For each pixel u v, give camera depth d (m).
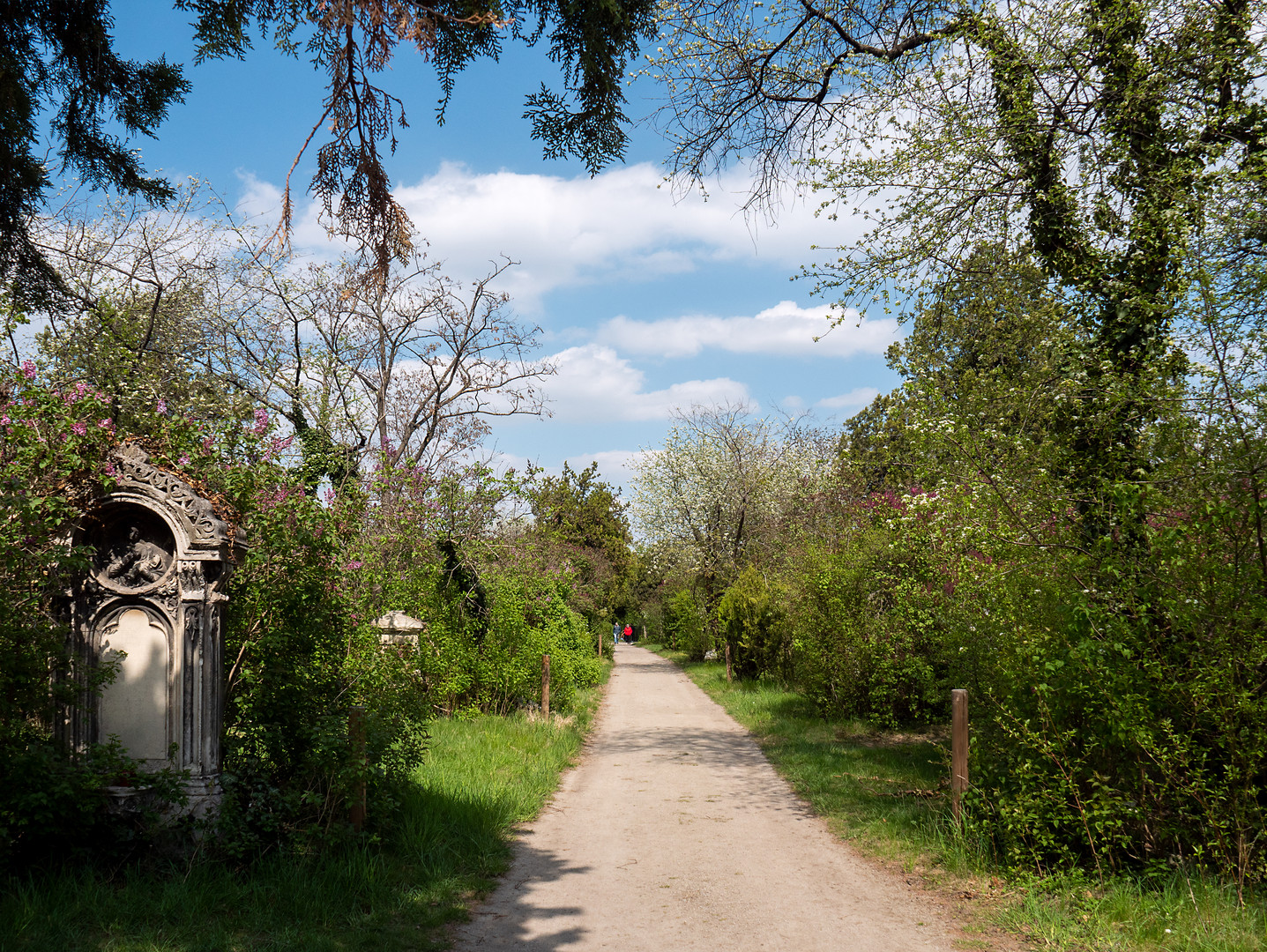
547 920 5.24
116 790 5.40
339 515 6.97
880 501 11.99
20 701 5.11
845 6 9.38
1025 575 6.36
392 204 5.72
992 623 6.78
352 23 5.16
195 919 4.69
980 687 7.38
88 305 8.16
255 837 5.53
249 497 6.50
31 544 5.39
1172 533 5.48
